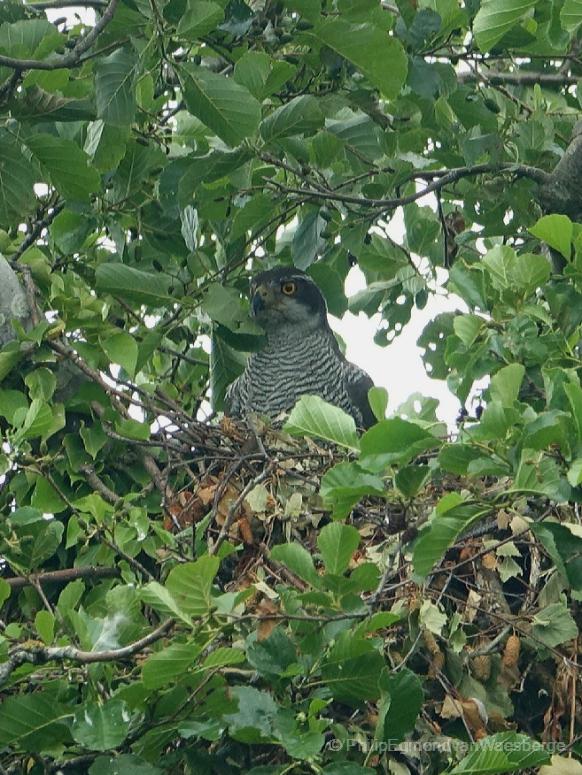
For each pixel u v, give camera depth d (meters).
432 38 11.43
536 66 13.27
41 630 8.30
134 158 12.20
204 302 12.16
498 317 9.64
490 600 10.14
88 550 10.59
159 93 12.57
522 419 8.10
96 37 9.98
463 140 11.88
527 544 10.38
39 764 8.68
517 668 9.94
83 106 10.28
